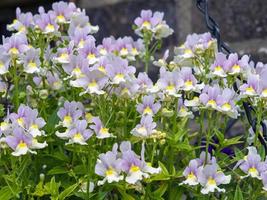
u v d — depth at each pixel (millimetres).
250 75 758
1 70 777
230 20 1081
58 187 750
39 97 827
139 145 788
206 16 812
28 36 848
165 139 775
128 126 804
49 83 836
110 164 714
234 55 778
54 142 803
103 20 1166
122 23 1152
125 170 713
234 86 815
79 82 752
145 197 744
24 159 741
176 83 770
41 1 1336
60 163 795
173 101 780
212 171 727
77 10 874
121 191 735
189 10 1102
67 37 843
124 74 759
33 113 743
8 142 723
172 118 790
